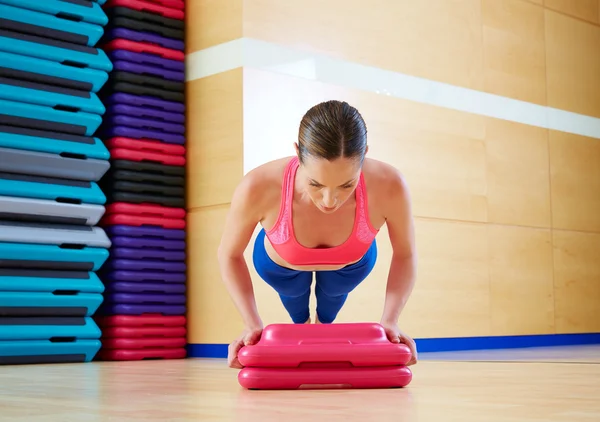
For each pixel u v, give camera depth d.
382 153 4.96
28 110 4.20
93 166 4.41
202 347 4.70
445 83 5.34
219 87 4.65
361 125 2.00
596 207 6.38
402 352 2.24
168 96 4.80
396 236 2.47
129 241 4.57
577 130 6.27
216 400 1.98
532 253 5.83
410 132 5.11
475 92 5.53
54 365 4.04
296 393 2.12
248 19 4.53
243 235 2.44
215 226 4.65
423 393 2.09
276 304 4.39
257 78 4.53
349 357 2.23
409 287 2.48
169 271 4.76
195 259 4.79
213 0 4.73
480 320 5.41
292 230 2.41
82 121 4.40
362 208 2.37
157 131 4.75
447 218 5.27
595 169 6.39
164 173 4.76
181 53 4.89
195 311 4.77
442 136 5.29
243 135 4.48
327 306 3.20
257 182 2.35
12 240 4.09
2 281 4.05
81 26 4.45
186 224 4.86
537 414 1.62
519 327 5.68
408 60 5.16
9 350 4.02
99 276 4.66
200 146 4.77
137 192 4.67
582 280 6.21
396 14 5.12
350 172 1.98
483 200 5.51
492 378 2.68
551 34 6.15
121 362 4.30
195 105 4.82
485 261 5.48
